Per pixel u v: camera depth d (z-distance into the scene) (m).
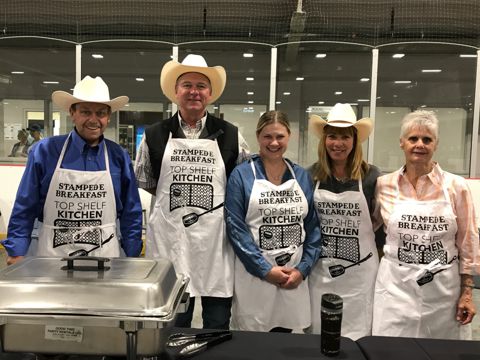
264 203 1.87
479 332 3.06
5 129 5.37
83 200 1.79
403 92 5.18
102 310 0.90
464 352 1.20
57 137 1.83
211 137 2.06
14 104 5.38
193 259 1.98
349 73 5.10
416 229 1.76
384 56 5.13
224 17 4.82
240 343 1.24
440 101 5.15
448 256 1.75
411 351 1.20
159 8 4.77
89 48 5.17
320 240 1.97
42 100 5.37
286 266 1.88
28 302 0.91
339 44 4.87
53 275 0.98
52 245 1.78
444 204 1.75
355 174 1.96
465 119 5.12
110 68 5.23
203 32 4.92
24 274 0.99
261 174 1.93
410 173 1.82
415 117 1.76
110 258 1.15
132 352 0.91
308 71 5.12
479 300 3.67
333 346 1.17
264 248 1.88
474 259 1.74
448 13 4.62
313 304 1.99
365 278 1.94
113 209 1.86
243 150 2.14
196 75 2.04
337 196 1.95
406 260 1.78
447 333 1.77
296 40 4.87
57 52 5.26
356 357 1.17
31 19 4.96
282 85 5.16
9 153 5.34
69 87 5.34
